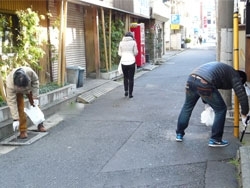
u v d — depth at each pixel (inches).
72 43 495.5
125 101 387.5
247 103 217.0
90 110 345.4
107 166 198.8
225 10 295.9
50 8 408.5
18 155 221.1
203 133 255.8
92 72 550.9
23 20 335.0
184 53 1380.4
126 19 655.8
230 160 200.8
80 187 173.5
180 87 481.4
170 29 1636.3
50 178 185.2
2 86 286.0
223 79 218.4
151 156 211.8
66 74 431.8
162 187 170.1
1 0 340.8
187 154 212.8
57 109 342.6
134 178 181.6
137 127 277.9
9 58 325.4
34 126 286.8
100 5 472.1
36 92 257.9
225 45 297.6
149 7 852.6
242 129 248.1
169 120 297.4
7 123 260.8
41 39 366.9
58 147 234.7
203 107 341.4
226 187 167.0
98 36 531.2
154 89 468.1
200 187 168.1
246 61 411.5
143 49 746.2
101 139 249.1
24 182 181.3
